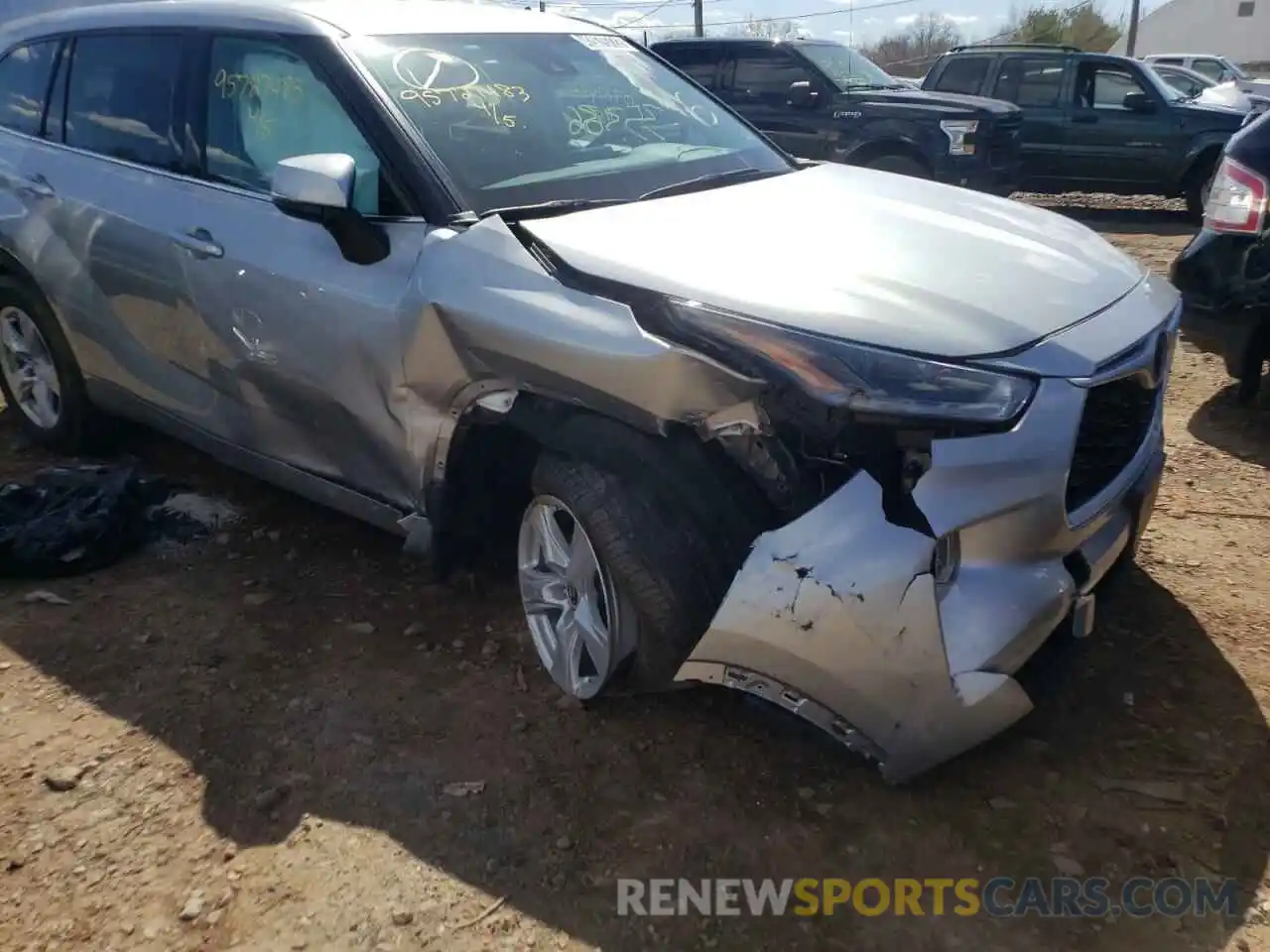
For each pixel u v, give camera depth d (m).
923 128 10.31
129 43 4.08
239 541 4.04
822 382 2.38
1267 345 4.88
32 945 2.31
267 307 3.38
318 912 2.38
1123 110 12.02
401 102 3.28
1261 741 2.84
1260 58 48.41
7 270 4.59
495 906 2.39
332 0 3.76
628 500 2.62
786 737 2.89
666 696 3.07
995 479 2.38
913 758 2.46
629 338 2.53
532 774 2.79
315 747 2.91
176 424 4.12
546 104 3.58
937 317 2.53
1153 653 3.22
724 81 11.57
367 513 3.47
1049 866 2.48
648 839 2.57
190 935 2.33
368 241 3.08
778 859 2.51
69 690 3.16
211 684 3.18
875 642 2.38
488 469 3.15
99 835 2.61
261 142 3.53
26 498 4.06
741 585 2.46
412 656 3.30
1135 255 9.84
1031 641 2.49
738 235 2.92
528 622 3.19
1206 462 4.61
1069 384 2.46
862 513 2.39
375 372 3.12
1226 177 4.87
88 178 4.09
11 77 4.61
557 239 2.85
